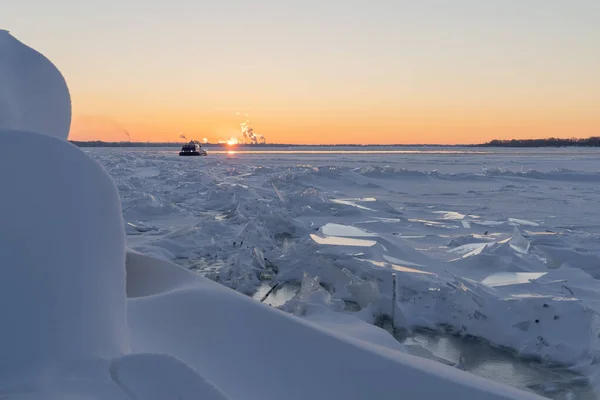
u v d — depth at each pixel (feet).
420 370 8.59
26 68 7.61
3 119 7.02
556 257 24.36
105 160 114.21
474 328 15.61
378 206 42.52
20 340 5.59
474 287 17.03
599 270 22.94
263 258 23.09
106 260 6.80
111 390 5.32
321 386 8.08
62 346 5.77
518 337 14.62
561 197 55.67
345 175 68.74
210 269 22.07
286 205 42.29
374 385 8.18
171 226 32.53
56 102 7.97
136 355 5.87
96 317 6.29
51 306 5.89
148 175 77.71
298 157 195.52
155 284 11.57
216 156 204.64
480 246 25.18
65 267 6.15
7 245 5.88
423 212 42.27
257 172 87.35
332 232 26.66
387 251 22.94
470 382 8.54
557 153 277.85
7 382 5.23
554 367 13.35
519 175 81.76
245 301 10.25
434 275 19.36
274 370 8.29
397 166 123.34
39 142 6.56
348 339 9.43
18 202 6.08
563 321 14.74
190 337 8.73
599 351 13.85
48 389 5.18
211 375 7.81
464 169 111.24
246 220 33.37
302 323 9.62
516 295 17.04
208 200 47.06
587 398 11.66
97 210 6.81
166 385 5.49
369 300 17.40
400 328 16.07
